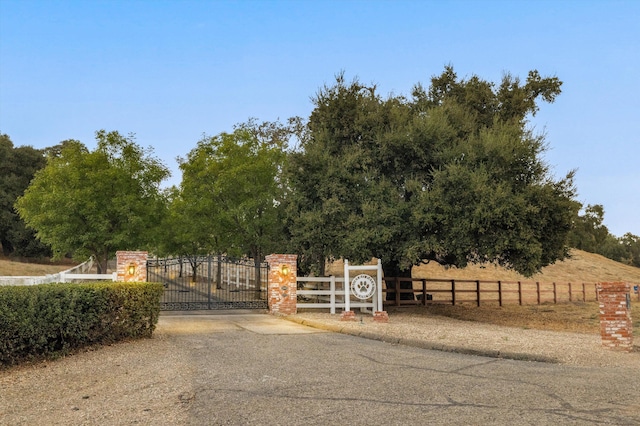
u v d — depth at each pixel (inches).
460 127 948.0
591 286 1802.4
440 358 432.5
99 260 1154.7
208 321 678.5
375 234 828.6
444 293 1535.4
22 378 343.0
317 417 256.2
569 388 317.7
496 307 1155.3
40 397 297.7
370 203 855.1
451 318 878.4
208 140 1227.2
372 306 789.2
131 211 1101.7
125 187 1110.4
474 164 840.3
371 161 901.2
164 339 516.1
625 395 300.2
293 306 780.6
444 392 306.2
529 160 846.5
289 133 1656.0
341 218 875.4
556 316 1005.2
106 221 1072.8
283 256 784.3
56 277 745.0
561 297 1451.8
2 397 297.1
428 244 816.3
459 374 361.7
